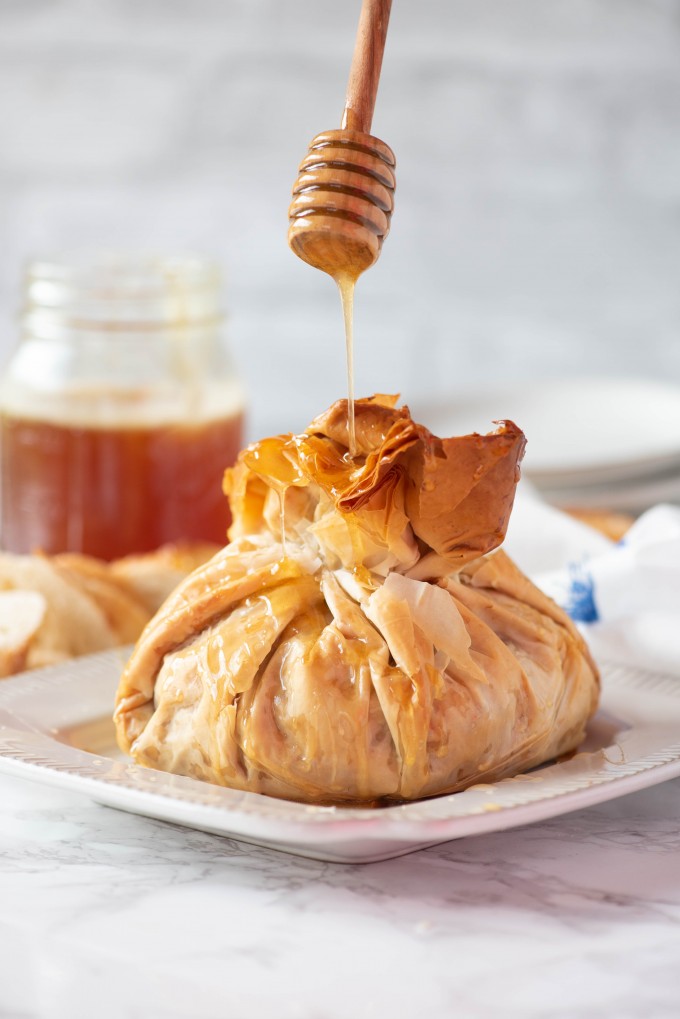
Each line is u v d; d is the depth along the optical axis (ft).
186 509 2.66
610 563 2.31
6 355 4.16
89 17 3.93
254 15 3.91
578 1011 1.72
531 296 4.07
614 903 1.84
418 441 1.93
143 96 3.98
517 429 1.97
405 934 1.80
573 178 3.97
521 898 1.84
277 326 4.15
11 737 1.99
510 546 2.49
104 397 2.63
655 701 2.12
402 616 1.94
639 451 2.84
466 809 1.81
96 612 2.37
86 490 2.63
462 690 1.94
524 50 3.88
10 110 4.00
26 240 4.09
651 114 3.89
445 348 4.14
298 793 1.93
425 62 3.91
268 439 2.01
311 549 1.99
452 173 3.98
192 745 1.95
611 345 4.09
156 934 1.80
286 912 1.82
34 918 1.81
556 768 1.93
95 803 2.00
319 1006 1.72
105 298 2.64
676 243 3.99
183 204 4.06
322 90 3.96
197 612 1.99
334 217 1.88
